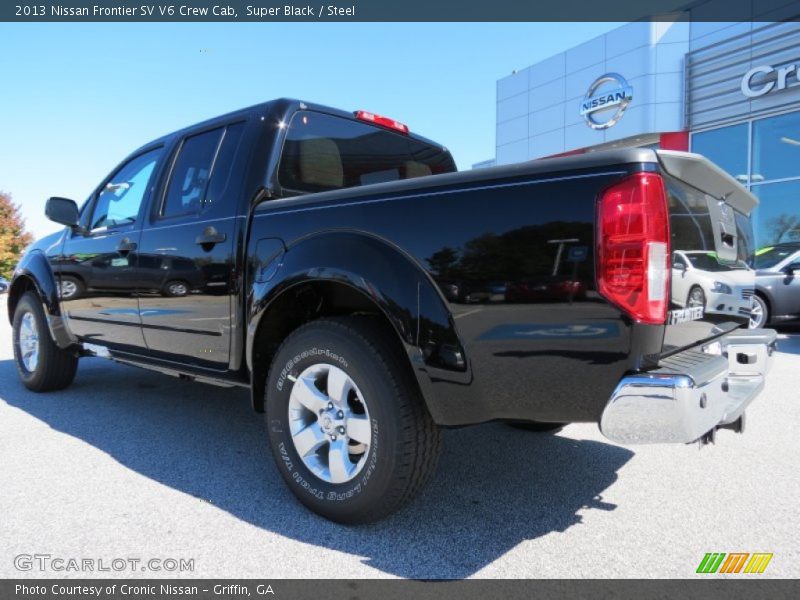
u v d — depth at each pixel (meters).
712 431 2.17
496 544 2.29
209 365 3.09
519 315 1.94
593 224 1.81
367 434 2.29
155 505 2.62
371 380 2.24
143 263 3.43
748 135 12.74
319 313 2.83
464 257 2.05
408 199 2.22
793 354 6.60
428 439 2.27
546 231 1.90
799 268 7.85
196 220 3.10
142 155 3.89
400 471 2.22
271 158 2.97
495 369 2.01
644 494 2.78
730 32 12.86
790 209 12.16
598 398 1.86
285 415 2.59
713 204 2.39
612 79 14.93
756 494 2.77
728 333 2.63
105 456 3.27
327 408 2.44
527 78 17.42
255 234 2.76
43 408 4.33
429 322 2.11
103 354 4.03
